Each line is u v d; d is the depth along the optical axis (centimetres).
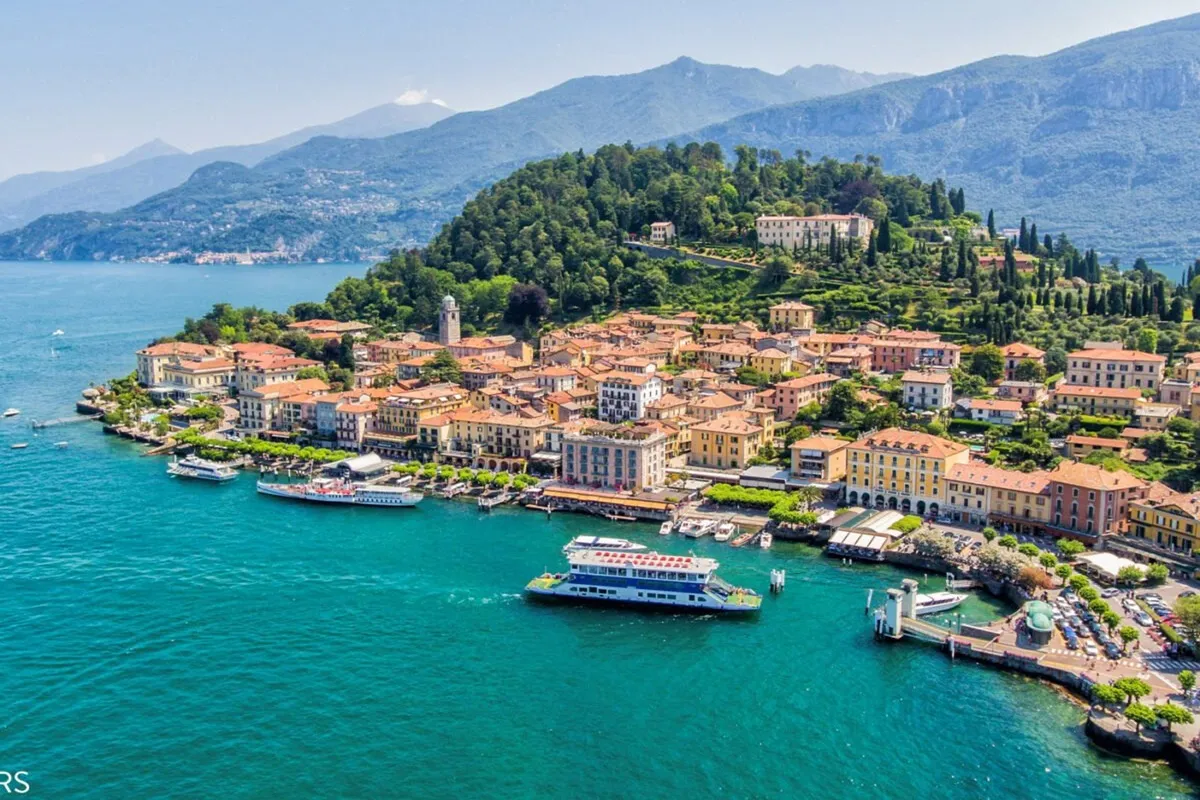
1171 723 16238
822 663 19250
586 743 16588
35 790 15225
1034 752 16162
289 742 16562
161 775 15650
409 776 15675
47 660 19288
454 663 19362
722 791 15325
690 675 18862
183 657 19462
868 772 15738
